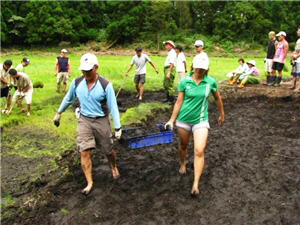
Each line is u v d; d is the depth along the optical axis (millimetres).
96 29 43438
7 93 7113
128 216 3420
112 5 44656
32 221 3385
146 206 3600
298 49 8773
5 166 4684
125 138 4281
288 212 3461
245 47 40969
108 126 3793
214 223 3297
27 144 5543
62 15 41719
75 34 40625
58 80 9758
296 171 4402
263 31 44219
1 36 36469
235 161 4773
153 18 41375
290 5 48000
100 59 29016
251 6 44281
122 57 32500
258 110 7820
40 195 3877
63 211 3521
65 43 39281
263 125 6578
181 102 3775
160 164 4695
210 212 3482
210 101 9047
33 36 38938
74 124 6602
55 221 3375
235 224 3275
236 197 3775
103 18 45094
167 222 3311
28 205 3674
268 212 3475
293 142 5500
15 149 5320
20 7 40844
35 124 6547
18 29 39781
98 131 3713
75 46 40750
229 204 3631
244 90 9945
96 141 3850
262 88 9812
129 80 12367
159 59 28781
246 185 4051
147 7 42844
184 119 3768
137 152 5176
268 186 4020
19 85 6883
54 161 4848
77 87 3615
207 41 41562
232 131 6199
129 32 41469
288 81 11336
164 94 9984
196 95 3604
